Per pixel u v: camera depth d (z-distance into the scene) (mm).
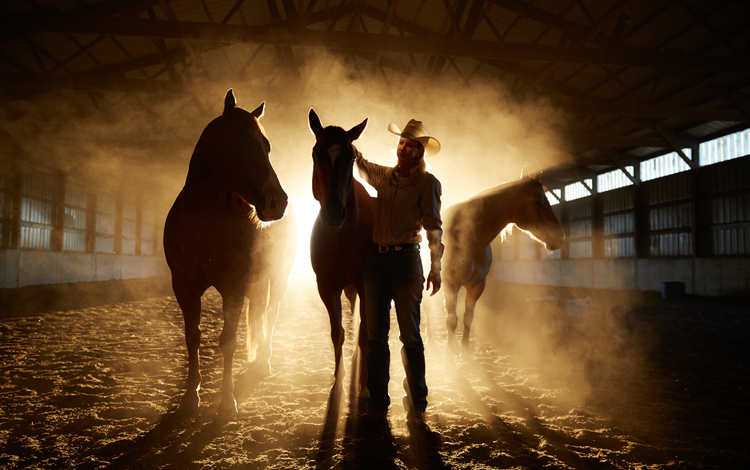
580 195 17859
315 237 2535
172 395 2707
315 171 2305
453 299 3396
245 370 3385
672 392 2844
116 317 6543
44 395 2654
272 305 3455
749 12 7676
